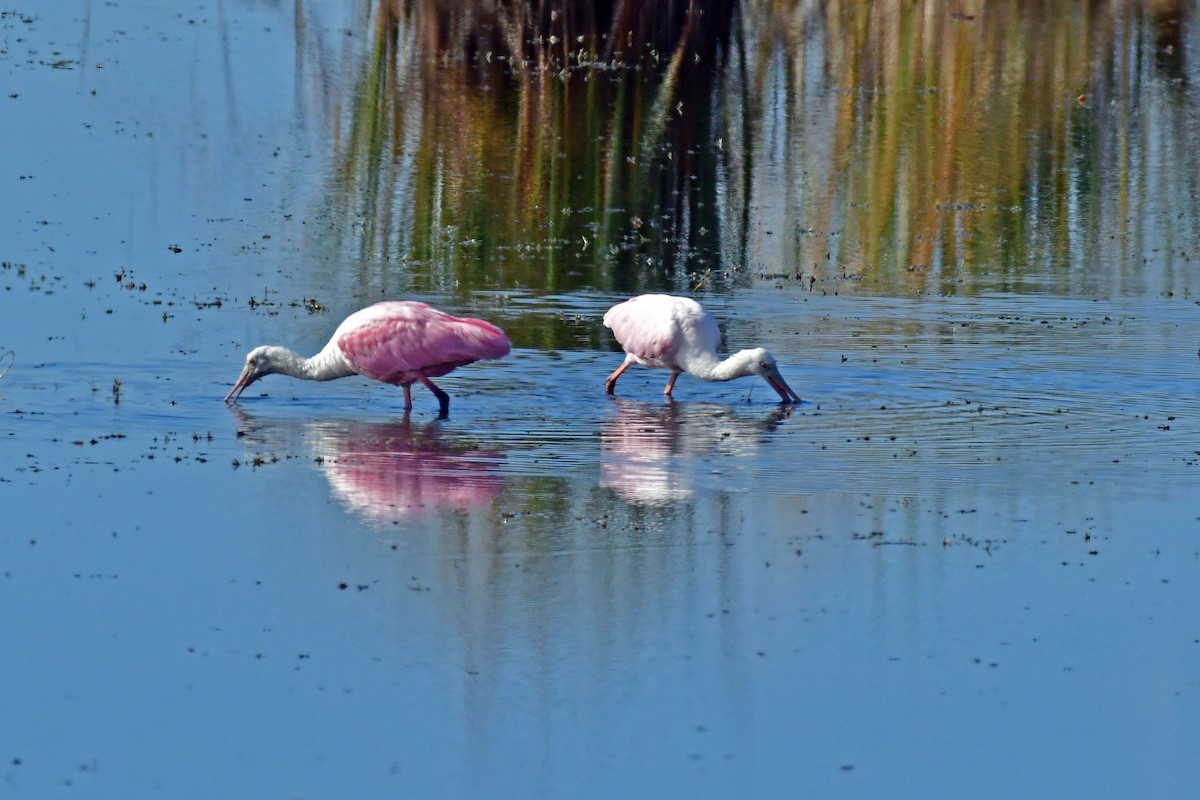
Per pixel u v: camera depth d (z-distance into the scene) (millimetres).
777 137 30625
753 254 24031
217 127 29812
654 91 33281
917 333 20156
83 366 17719
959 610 11727
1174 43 38969
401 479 14352
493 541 12836
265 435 15648
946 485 14406
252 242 23531
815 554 12695
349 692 10422
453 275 22266
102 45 35312
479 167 28094
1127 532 13234
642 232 24906
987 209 26922
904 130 31406
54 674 10594
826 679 10688
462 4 39500
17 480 14023
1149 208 27312
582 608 11648
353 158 28359
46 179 26344
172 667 10703
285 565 12305
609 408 16953
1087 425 16406
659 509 13648
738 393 17609
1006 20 40438
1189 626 11508
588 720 10141
